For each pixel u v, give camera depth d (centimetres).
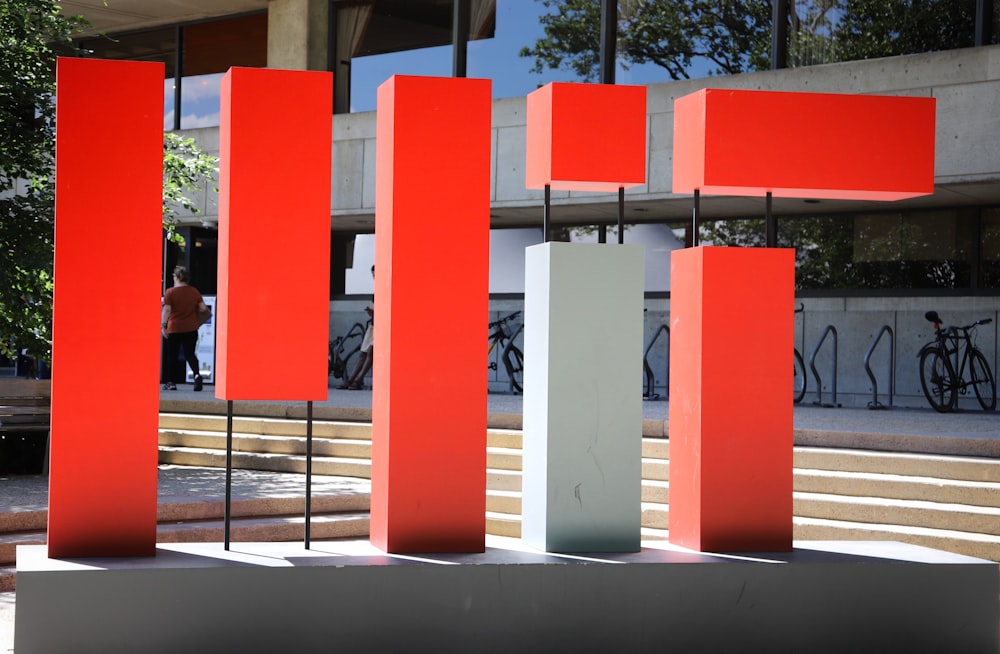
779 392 561
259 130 524
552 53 1513
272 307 526
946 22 1280
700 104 556
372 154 1550
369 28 1670
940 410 1232
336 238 1772
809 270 1435
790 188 555
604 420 550
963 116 1182
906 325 1355
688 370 573
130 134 512
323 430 1045
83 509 507
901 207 1361
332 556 521
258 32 1772
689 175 574
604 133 542
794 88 1298
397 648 501
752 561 529
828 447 898
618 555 539
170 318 1462
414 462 537
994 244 1322
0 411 921
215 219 1659
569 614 514
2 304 971
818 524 759
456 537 539
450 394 541
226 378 521
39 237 977
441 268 542
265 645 489
